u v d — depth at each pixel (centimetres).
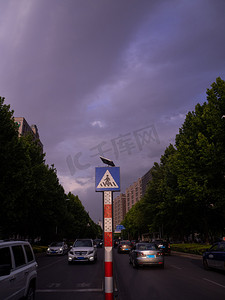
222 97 2130
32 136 3030
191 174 2325
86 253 1709
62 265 1670
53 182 3238
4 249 471
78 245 1856
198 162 2289
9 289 441
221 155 2067
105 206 501
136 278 1083
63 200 4356
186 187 2416
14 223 2923
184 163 2392
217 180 2239
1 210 1916
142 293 783
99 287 895
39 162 2847
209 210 3111
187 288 859
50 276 1171
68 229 5228
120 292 796
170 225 4094
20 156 1995
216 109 2180
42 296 759
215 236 4769
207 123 2234
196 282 977
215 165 2122
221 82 2208
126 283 959
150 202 4528
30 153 2767
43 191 2544
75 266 1596
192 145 2427
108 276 469
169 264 1667
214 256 1263
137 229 8944
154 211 4388
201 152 2178
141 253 1412
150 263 1387
